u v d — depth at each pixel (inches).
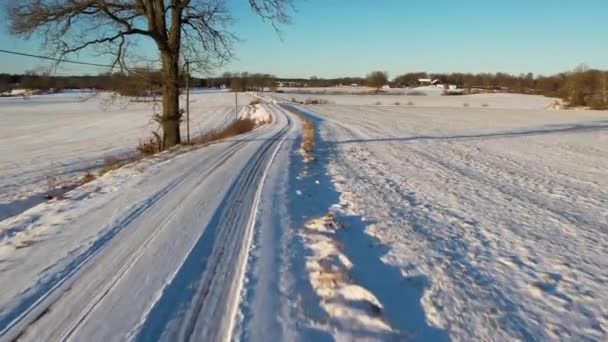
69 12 520.7
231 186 324.8
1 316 128.2
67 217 237.0
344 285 148.9
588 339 128.0
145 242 194.7
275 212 250.4
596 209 306.5
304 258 178.1
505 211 292.8
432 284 161.6
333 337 118.9
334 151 625.9
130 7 585.0
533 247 215.2
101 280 153.7
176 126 647.8
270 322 125.9
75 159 788.6
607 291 163.3
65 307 134.0
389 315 134.2
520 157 619.2
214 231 211.6
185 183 335.3
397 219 254.4
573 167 526.9
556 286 166.7
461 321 134.3
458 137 919.0
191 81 859.4
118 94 728.3
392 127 1210.0
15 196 424.5
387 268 175.6
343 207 278.4
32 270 162.4
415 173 450.0
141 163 448.5
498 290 160.2
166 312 131.1
